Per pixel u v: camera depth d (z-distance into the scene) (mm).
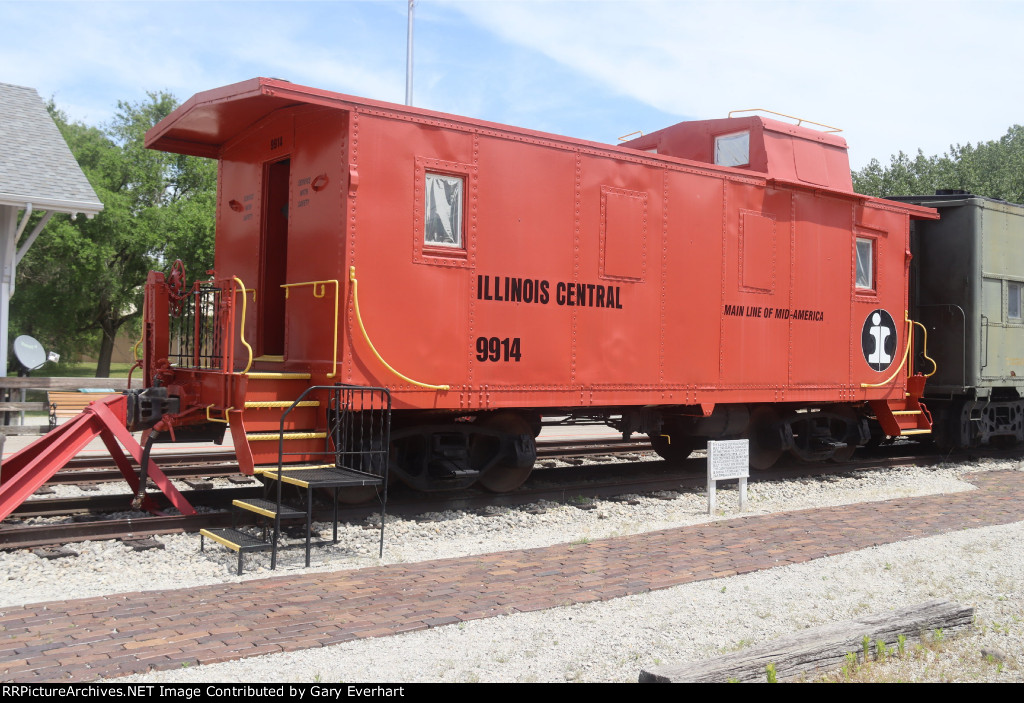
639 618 4512
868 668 3811
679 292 8602
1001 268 12141
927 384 12156
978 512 7949
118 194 31547
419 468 7617
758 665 3504
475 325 7238
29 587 5035
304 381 6922
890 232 10875
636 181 8289
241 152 8398
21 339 11453
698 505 8234
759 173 9312
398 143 6840
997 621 4645
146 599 4730
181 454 10508
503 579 5312
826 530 7000
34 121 15289
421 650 3984
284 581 5203
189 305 7719
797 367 9695
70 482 8375
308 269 7125
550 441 13352
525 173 7543
